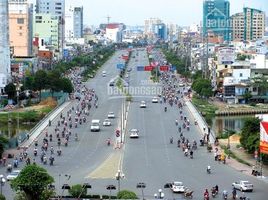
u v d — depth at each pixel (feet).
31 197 562.66
